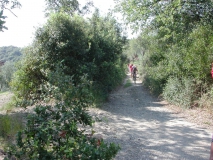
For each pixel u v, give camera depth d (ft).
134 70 83.10
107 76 41.55
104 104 38.22
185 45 37.37
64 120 12.21
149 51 59.11
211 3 38.09
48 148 11.74
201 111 31.01
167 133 23.06
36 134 11.08
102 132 22.56
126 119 28.91
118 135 21.98
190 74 36.09
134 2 45.98
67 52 34.65
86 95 13.52
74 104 13.08
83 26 37.86
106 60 42.32
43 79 34.60
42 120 11.65
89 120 13.28
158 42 51.37
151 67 55.72
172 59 38.29
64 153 10.98
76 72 34.45
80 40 36.06
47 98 14.78
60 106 12.73
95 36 39.91
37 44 35.12
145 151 18.08
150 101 44.86
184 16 41.88
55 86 13.73
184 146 19.39
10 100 37.88
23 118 23.35
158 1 43.04
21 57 36.27
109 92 48.80
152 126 25.76
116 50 46.06
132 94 55.42
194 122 27.30
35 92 33.27
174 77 39.78
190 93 33.81
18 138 11.29
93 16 45.11
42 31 34.96
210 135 22.41
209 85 32.48
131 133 22.85
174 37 42.47
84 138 11.69
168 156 17.20
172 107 36.88
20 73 34.63
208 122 26.68
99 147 10.98
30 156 11.07
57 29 34.42
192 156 17.30
